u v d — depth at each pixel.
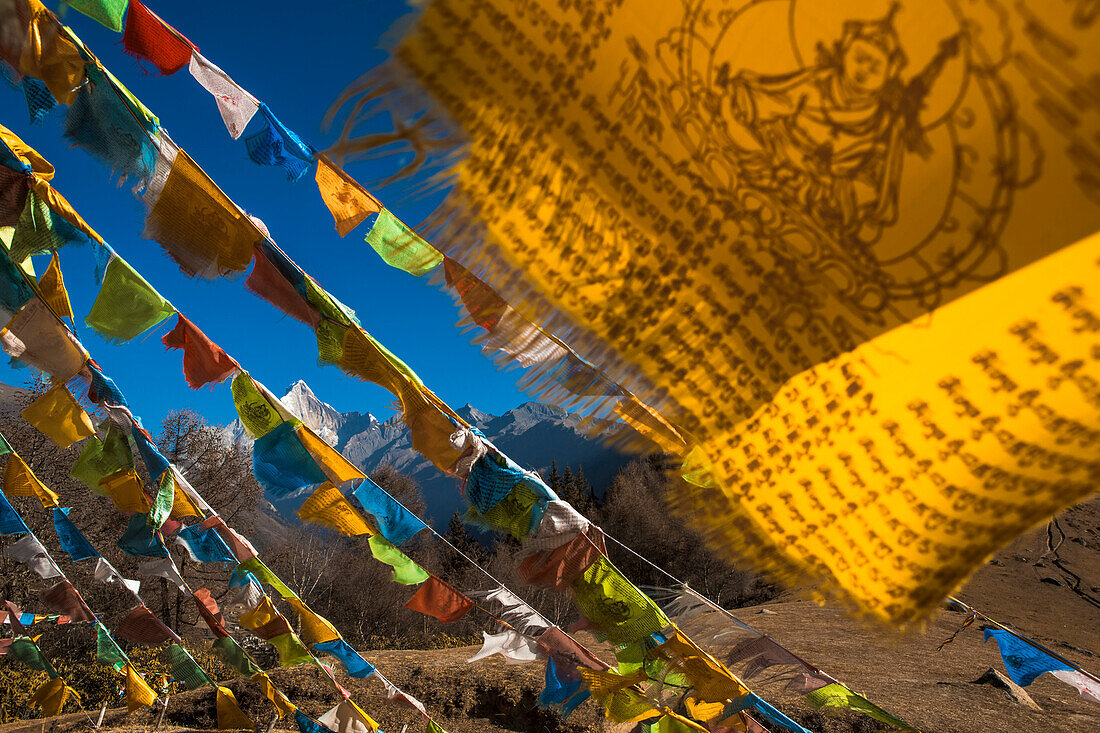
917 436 0.84
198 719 8.52
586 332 1.00
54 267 3.44
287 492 3.25
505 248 1.02
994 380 0.77
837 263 0.84
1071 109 0.65
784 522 0.94
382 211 1.97
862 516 0.90
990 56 0.69
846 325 0.85
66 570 19.20
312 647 5.18
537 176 0.99
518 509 2.59
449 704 8.08
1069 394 0.74
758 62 0.84
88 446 4.02
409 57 1.01
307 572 31.98
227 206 2.47
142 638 6.01
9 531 6.00
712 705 3.67
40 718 9.74
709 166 0.89
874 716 3.02
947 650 9.16
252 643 15.35
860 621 0.91
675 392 0.98
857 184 0.80
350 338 2.55
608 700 3.31
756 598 21.94
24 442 18.53
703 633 3.06
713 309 0.93
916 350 0.81
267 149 2.31
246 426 3.23
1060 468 0.76
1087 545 17.59
